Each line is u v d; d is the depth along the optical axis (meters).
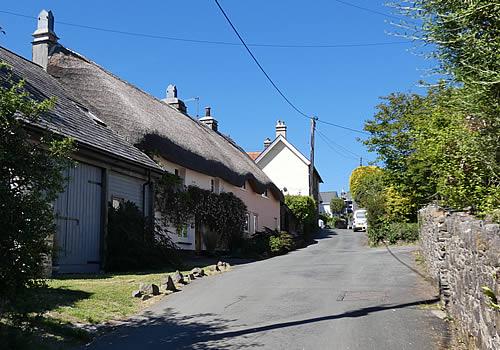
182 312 9.88
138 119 20.62
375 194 31.77
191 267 17.88
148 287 11.38
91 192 15.98
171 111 28.23
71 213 15.00
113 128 20.47
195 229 24.94
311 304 10.44
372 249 24.75
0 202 6.18
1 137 6.47
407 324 8.68
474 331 6.55
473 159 8.16
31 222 6.37
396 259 17.89
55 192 6.84
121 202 17.55
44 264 7.33
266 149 53.50
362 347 7.45
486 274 5.72
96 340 7.97
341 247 29.39
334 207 87.06
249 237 28.84
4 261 6.18
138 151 19.45
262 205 36.53
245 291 11.99
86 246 15.61
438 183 13.17
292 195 47.56
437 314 9.34
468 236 6.89
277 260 20.39
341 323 8.80
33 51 22.94
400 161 21.83
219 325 8.88
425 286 12.15
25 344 6.74
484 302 5.81
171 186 22.02
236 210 28.02
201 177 25.95
